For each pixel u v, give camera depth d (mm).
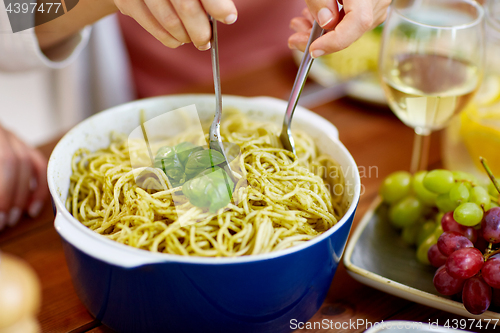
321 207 479
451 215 481
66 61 713
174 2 411
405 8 591
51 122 1011
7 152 560
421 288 481
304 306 446
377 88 712
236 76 757
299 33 501
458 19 575
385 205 557
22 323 452
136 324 437
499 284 425
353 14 425
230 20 412
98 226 472
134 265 390
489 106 573
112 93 1017
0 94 941
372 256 510
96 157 524
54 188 442
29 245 524
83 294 444
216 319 424
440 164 633
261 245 438
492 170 567
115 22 987
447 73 544
